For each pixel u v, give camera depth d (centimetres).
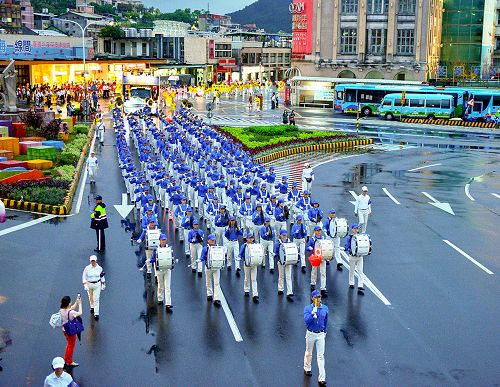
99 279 1884
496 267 2417
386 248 2630
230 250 2330
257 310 1986
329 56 9550
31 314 1919
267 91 12444
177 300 2050
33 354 1672
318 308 1531
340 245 2656
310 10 9525
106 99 9675
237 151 3944
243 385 1535
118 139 4612
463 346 1753
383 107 7756
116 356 1672
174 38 13262
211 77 13888
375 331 1842
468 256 2545
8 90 5347
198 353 1695
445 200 3556
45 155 4188
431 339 1794
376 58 9306
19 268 2308
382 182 4066
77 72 10012
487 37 10538
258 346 1742
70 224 2916
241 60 15038
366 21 9269
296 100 9400
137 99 7850
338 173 4381
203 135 4688
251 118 7744
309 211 2538
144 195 2894
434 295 2123
